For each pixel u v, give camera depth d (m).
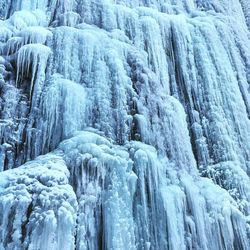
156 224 8.66
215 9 17.91
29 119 9.41
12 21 12.05
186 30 14.54
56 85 9.68
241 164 12.09
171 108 11.31
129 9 14.18
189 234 8.95
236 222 9.62
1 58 10.24
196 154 11.96
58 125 9.25
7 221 6.35
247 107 14.29
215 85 13.47
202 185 10.34
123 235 7.77
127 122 10.11
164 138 10.51
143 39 13.50
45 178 7.01
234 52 15.58
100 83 10.40
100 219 7.95
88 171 8.23
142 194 8.73
